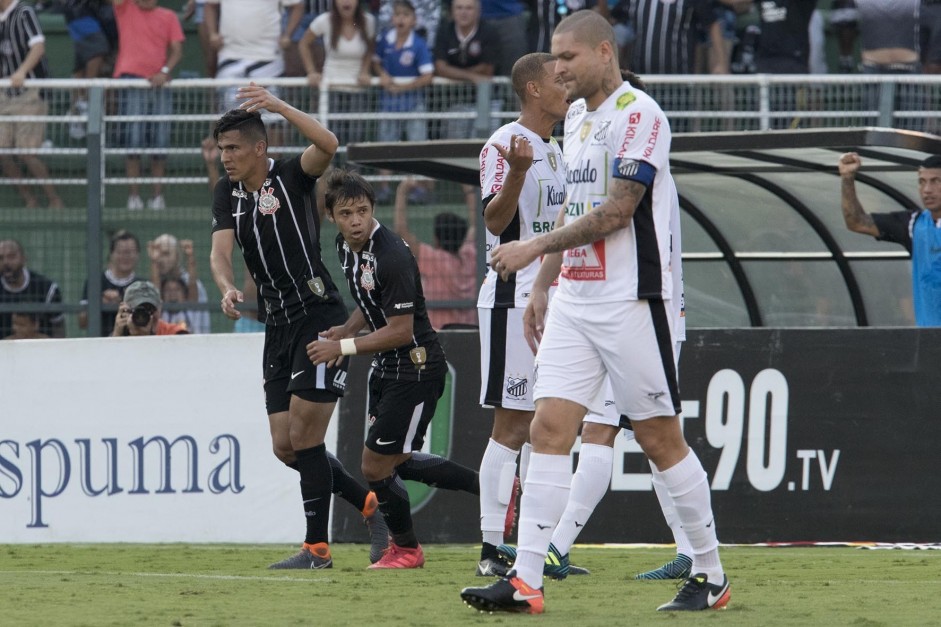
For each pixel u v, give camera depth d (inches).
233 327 1537.9
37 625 535.5
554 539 774.5
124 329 1251.2
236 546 1132.5
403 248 829.8
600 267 559.8
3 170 1568.7
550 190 790.5
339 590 697.0
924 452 1096.8
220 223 858.8
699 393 1116.5
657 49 1573.6
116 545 1143.0
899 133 1125.1
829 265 1423.5
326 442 1153.4
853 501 1100.5
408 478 936.9
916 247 1232.2
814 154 1229.1
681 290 747.4
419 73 1598.2
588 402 576.1
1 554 1020.5
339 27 1598.2
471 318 1488.7
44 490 1176.2
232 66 1662.2
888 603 617.0
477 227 1456.7
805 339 1112.8
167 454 1166.3
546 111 790.5
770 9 1628.9
